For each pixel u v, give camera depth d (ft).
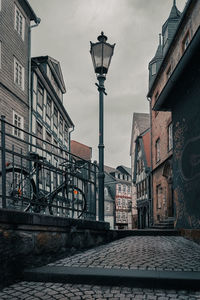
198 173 23.80
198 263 15.23
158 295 11.12
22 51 52.70
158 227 50.19
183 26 39.24
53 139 73.92
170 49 45.75
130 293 11.37
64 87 84.12
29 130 53.36
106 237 23.07
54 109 76.23
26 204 18.11
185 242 23.48
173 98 31.94
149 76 83.61
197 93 24.25
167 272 13.05
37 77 60.08
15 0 50.03
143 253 17.95
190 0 33.58
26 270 13.26
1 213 11.78
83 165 23.48
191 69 25.40
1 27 45.01
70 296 10.93
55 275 12.88
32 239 14.02
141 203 83.76
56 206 18.53
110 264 14.89
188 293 11.44
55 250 15.90
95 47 22.27
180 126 29.19
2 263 11.96
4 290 11.58
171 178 48.32
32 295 11.00
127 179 210.59
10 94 47.14
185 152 27.43
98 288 12.03
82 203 22.80
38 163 19.25
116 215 189.16
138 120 106.93
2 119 14.10
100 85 22.47
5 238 12.21
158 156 59.36
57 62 77.20
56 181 20.98
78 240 18.48
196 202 24.12
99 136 22.24
